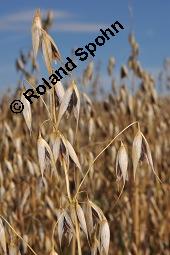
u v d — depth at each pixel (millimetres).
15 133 869
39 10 402
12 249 468
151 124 930
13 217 704
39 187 606
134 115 932
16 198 760
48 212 745
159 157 898
